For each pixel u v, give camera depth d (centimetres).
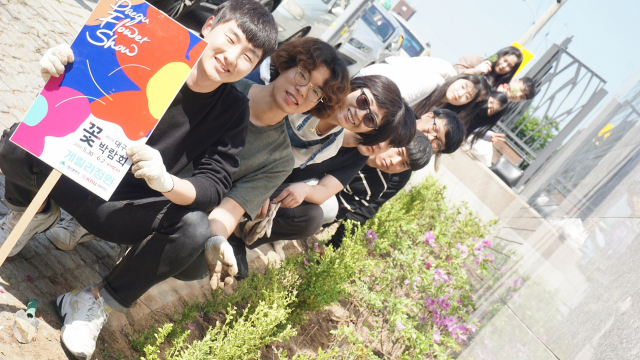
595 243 307
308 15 740
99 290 228
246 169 259
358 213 432
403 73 466
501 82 696
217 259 216
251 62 212
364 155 358
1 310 206
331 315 392
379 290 422
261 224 308
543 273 353
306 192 330
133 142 196
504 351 320
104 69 193
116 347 240
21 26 427
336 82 240
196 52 196
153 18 195
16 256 240
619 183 336
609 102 602
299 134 309
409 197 629
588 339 240
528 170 870
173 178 208
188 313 277
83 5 594
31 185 221
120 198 225
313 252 375
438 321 404
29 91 362
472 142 671
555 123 916
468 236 624
